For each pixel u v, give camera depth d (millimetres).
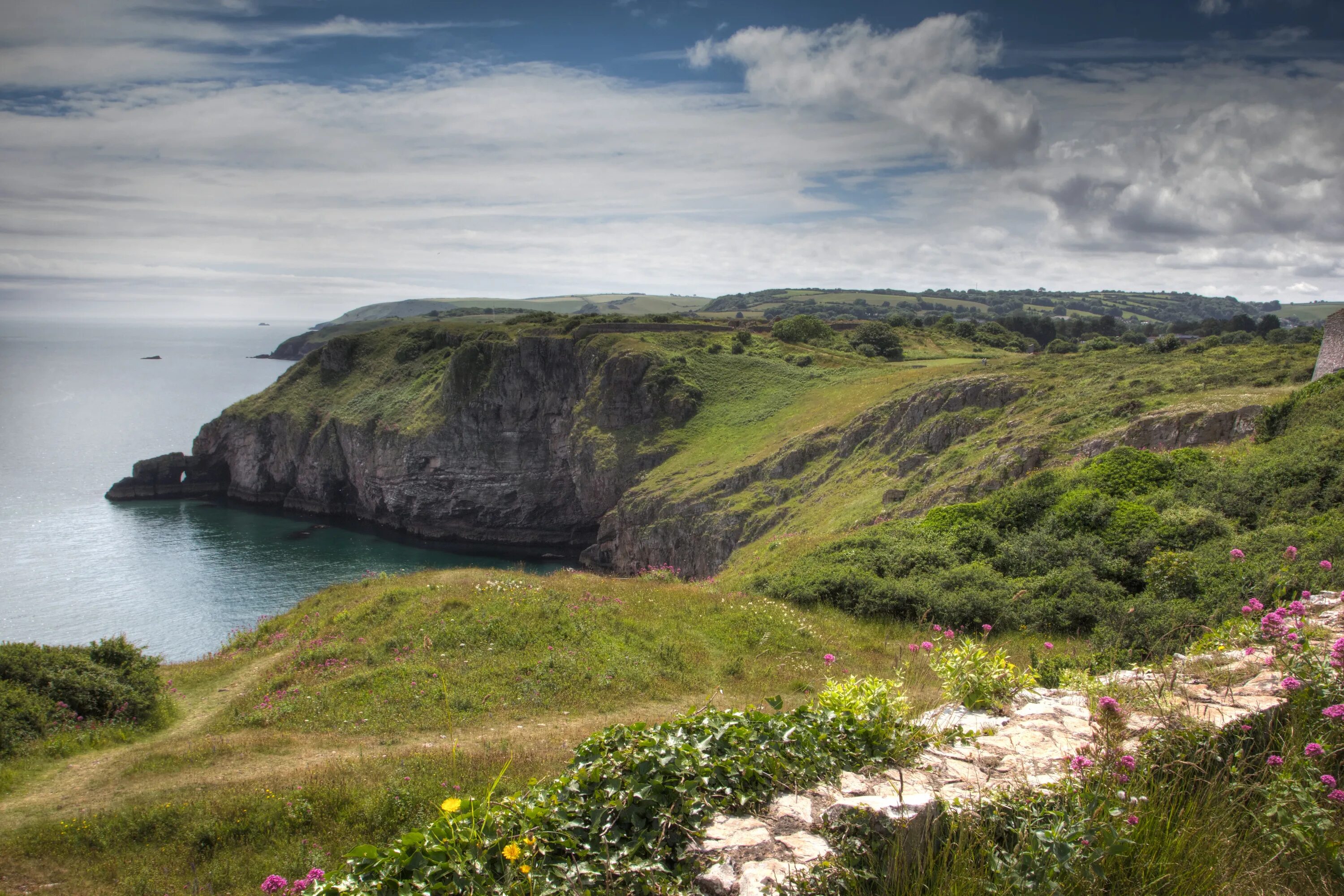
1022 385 52500
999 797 5172
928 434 53938
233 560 90438
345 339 137125
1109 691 7090
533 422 109500
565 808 5289
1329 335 32812
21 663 16938
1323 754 5277
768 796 5379
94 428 192625
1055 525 24766
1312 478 21297
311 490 122750
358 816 10836
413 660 18125
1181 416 31641
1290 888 4605
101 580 80562
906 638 18953
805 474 66688
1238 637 8609
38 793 12891
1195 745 5629
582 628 18859
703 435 91188
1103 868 4531
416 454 110188
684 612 20734
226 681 20016
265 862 9938
